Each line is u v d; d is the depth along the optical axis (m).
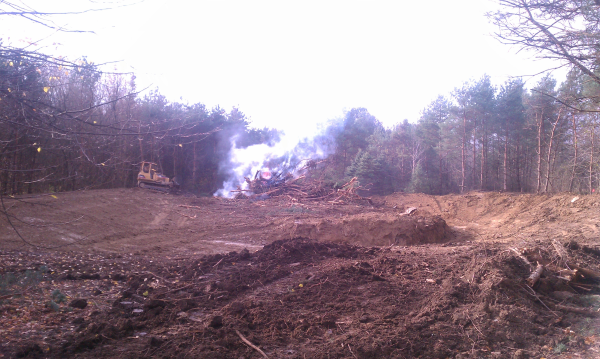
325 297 7.55
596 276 8.84
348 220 17.45
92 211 16.69
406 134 55.69
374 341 5.58
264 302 7.15
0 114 4.21
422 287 8.28
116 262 10.53
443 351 5.53
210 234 17.52
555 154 32.25
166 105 25.55
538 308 7.20
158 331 5.69
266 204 26.66
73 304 6.39
